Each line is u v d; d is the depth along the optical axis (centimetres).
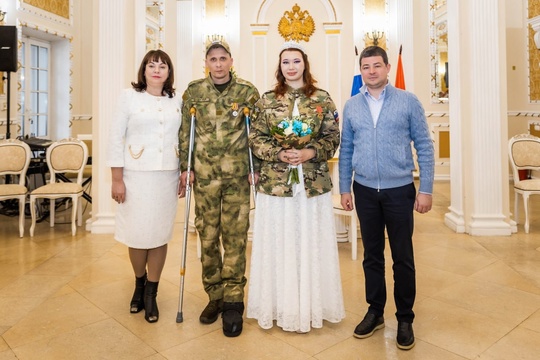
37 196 454
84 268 354
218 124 247
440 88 848
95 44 460
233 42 818
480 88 443
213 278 261
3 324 254
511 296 292
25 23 716
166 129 256
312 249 238
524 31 774
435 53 841
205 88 250
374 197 230
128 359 215
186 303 285
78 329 247
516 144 485
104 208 469
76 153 491
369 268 241
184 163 260
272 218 240
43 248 411
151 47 913
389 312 269
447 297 292
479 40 443
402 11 771
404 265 226
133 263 268
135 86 261
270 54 734
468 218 459
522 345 227
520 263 360
